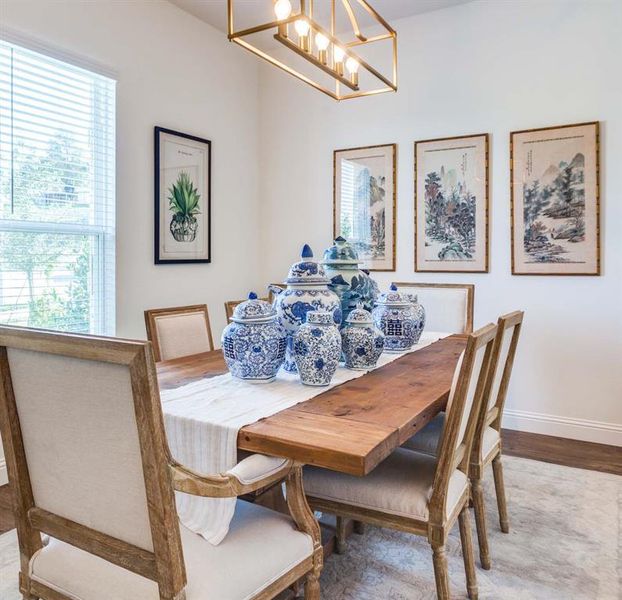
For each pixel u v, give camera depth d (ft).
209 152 12.70
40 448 3.54
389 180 12.57
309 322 5.49
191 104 12.18
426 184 12.10
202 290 12.72
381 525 4.87
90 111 9.93
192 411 4.59
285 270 14.23
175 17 11.67
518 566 6.13
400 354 7.32
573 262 10.61
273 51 14.06
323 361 5.35
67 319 9.68
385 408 4.69
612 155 10.19
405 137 12.34
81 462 3.31
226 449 4.18
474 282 11.66
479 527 6.03
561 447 10.21
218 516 3.91
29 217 8.96
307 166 13.75
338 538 6.49
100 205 10.19
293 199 13.99
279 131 14.15
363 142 12.89
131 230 10.78
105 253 10.30
